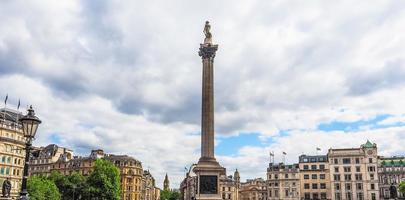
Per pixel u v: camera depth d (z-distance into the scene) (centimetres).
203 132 8094
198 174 7731
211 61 8562
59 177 14450
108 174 14538
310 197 16375
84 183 14212
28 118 1970
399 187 13575
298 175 16712
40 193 11550
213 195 7612
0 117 12406
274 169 17225
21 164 12606
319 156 16962
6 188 3145
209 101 8269
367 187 15550
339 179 16038
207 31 8825
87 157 18912
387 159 16350
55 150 19812
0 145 11738
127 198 19088
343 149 16300
